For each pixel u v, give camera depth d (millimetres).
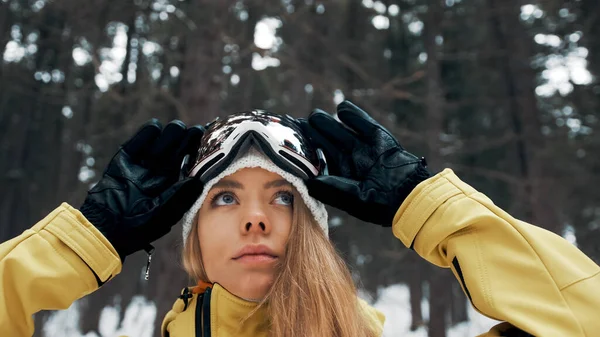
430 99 5996
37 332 7031
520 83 6785
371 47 9055
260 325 1019
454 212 1013
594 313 897
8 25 8859
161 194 1072
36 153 11406
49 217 1047
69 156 8531
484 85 9414
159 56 7973
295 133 1120
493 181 9523
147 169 1166
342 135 1195
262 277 991
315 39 6078
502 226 992
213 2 3473
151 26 5438
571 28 7332
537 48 7531
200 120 3195
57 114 11055
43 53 10305
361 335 1054
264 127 1029
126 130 5699
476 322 9031
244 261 983
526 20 8367
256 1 4387
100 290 8547
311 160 1120
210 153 1043
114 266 1029
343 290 1046
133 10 5188
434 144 5770
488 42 8648
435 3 6676
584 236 8688
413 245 1064
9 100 10758
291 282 985
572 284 931
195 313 1049
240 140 1028
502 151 9711
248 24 6207
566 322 886
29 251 996
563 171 7789
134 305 9656
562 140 7246
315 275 1005
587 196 8250
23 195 11055
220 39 3426
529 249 972
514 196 7359
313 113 1212
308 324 963
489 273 958
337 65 6270
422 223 1029
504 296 926
